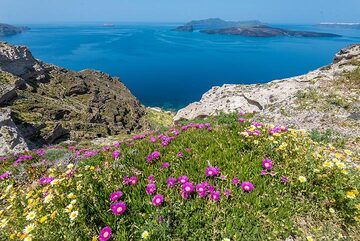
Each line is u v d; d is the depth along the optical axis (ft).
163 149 28.53
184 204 20.66
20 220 21.62
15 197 25.39
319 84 73.46
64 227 18.74
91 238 18.47
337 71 81.92
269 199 21.06
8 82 298.15
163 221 19.03
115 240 18.51
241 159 25.38
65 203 20.65
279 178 22.93
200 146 28.50
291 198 21.85
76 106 337.31
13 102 270.87
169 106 543.39
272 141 27.07
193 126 36.27
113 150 34.32
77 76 425.28
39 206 21.88
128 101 417.90
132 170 25.68
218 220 19.76
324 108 58.08
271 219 19.84
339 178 21.71
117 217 19.58
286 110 60.85
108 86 465.88
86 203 20.02
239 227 19.31
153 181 22.85
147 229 18.69
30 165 45.83
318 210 21.02
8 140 143.54
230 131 31.35
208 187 21.48
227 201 21.29
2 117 170.40
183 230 18.86
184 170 24.75
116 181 23.13
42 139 224.94
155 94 630.33
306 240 19.06
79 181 22.16
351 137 41.83
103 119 330.75
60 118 292.40
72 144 135.44
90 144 138.92
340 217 20.81
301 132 30.53
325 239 19.17
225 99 94.94
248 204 21.08
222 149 27.25
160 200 20.33
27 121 233.55
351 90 65.41
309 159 23.88
